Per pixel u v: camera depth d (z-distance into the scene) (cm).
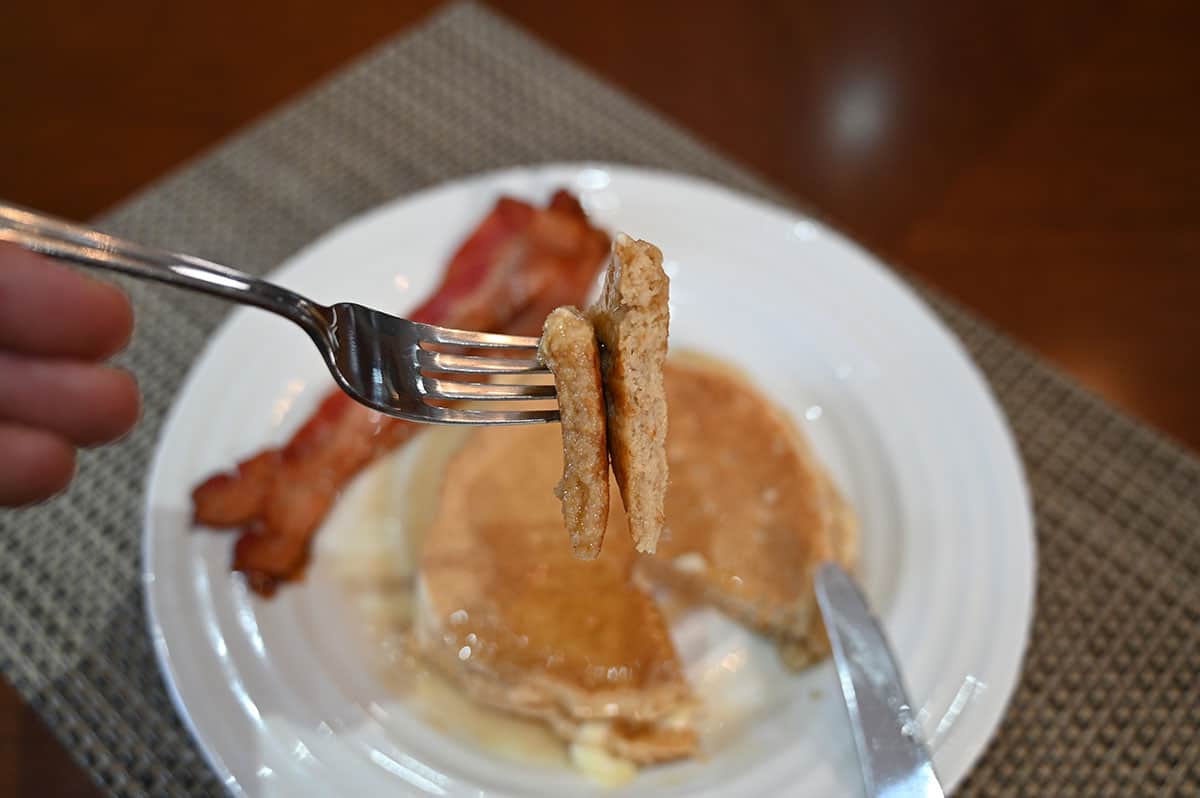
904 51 56
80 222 50
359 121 54
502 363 36
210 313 48
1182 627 41
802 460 43
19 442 39
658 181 48
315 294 45
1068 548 43
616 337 32
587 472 32
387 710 39
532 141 53
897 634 39
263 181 52
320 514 43
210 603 39
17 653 40
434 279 46
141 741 39
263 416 43
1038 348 48
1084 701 40
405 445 45
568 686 40
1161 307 49
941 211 51
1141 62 56
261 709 38
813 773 38
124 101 54
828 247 47
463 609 41
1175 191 52
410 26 57
